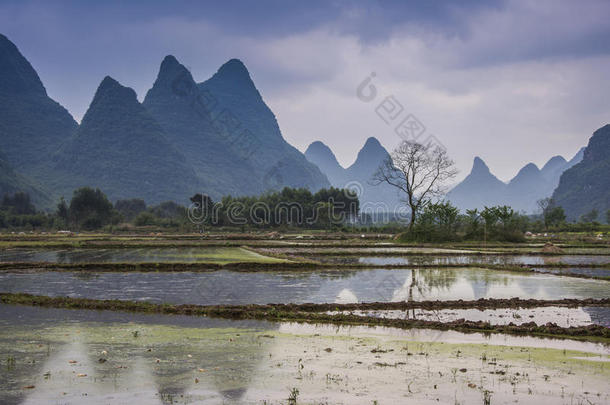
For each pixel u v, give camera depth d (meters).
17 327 18.53
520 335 17.92
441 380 13.12
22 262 37.22
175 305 22.12
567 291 27.80
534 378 13.33
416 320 19.56
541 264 42.31
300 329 18.62
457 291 27.62
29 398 11.70
